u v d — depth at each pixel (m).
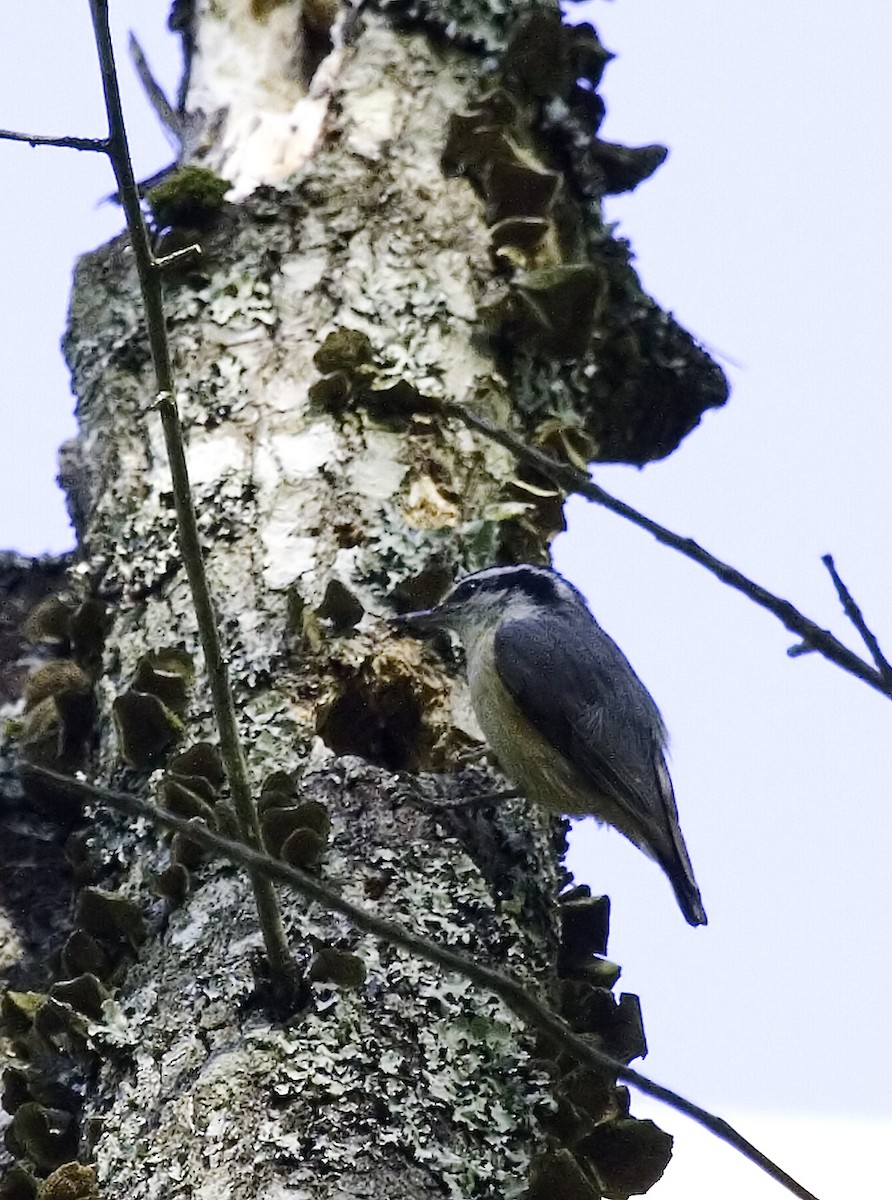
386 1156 6.77
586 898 8.83
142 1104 7.11
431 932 7.66
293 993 7.15
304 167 10.52
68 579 9.91
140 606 9.16
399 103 10.77
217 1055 7.07
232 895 7.73
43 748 9.36
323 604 8.81
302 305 9.95
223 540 9.16
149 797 8.34
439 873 7.93
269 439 9.47
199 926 7.67
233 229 10.28
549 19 11.07
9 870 9.45
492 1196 6.86
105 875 8.39
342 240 10.19
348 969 7.23
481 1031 7.34
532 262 10.43
